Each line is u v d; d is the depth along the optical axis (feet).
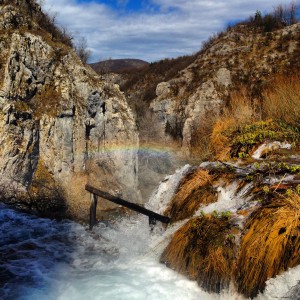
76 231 19.58
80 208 42.80
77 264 14.79
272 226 11.09
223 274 11.31
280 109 26.17
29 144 78.84
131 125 100.01
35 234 19.17
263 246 10.85
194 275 12.06
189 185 17.76
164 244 14.73
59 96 84.89
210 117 42.19
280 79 29.94
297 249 10.27
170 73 248.93
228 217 13.00
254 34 218.59
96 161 92.48
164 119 173.99
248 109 28.68
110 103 96.68
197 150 34.53
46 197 39.60
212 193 16.21
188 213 16.47
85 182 86.22
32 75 82.74
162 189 20.25
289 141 21.02
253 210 12.92
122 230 19.12
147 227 18.22
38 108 82.74
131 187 96.94
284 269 10.28
